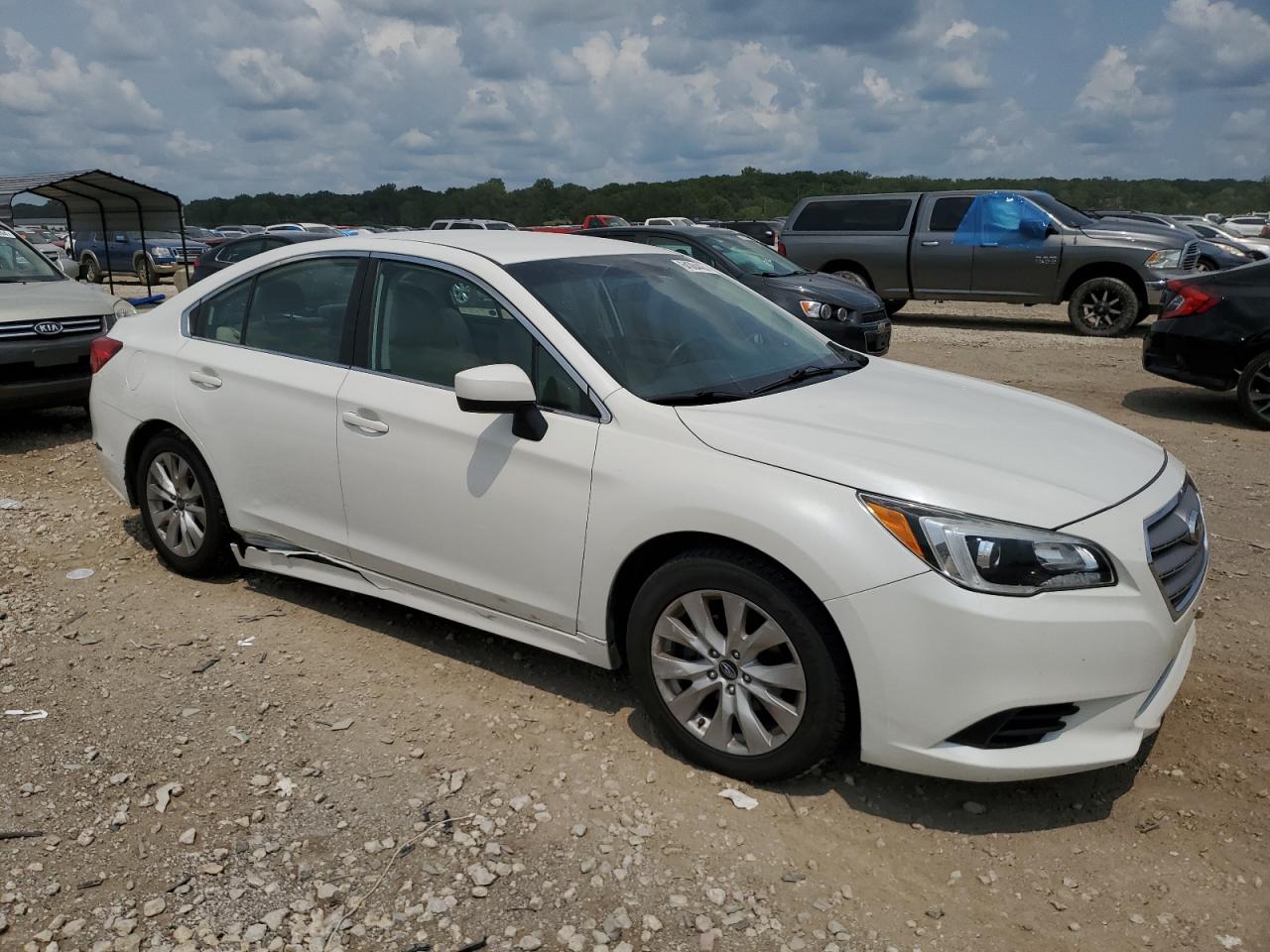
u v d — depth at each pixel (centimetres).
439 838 292
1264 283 801
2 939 252
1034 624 276
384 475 384
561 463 337
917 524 282
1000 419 351
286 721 355
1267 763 330
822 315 1004
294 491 418
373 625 434
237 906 264
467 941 253
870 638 283
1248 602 459
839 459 300
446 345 378
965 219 1503
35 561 508
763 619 304
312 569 430
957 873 280
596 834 295
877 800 312
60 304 782
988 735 284
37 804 306
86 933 254
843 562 284
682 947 252
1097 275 1428
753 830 297
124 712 361
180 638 421
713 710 331
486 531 359
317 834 294
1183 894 271
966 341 1364
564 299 368
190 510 469
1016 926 261
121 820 298
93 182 1648
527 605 356
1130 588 285
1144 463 334
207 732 348
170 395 458
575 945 251
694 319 394
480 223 3656
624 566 331
